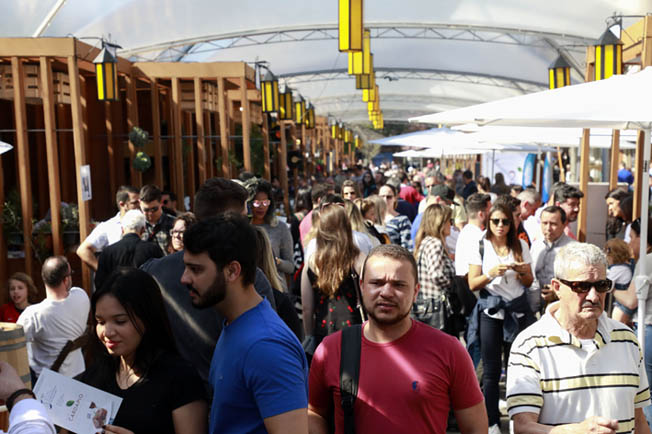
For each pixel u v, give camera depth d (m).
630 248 4.88
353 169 24.36
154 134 11.95
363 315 4.50
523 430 2.82
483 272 5.36
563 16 17.17
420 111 51.62
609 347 2.91
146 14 15.91
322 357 2.73
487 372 5.27
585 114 4.16
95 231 6.73
